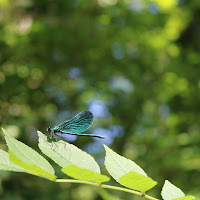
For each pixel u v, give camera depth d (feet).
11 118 25.57
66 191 22.50
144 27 32.68
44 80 30.58
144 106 34.71
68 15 29.58
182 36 44.55
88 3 30.35
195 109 34.73
